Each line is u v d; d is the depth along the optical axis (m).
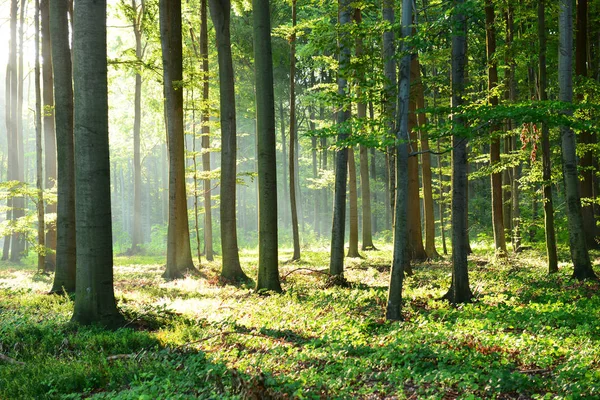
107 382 7.45
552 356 8.10
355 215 26.98
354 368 7.52
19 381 7.21
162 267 24.59
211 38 35.50
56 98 15.31
